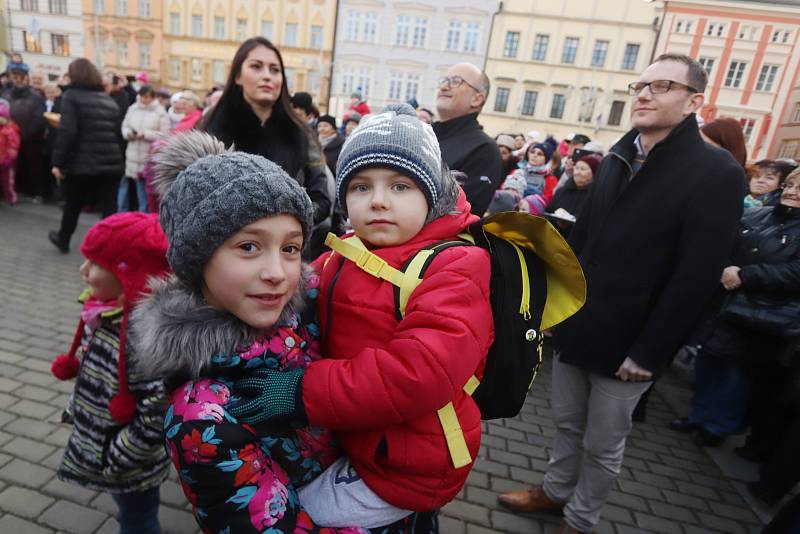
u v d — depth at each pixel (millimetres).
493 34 29781
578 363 1873
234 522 747
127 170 5633
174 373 822
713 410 3094
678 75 1659
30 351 3041
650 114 1719
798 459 2436
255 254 776
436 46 30094
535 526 2176
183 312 814
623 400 1835
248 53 1924
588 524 1969
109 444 1351
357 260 898
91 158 4695
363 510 870
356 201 908
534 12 29359
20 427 2355
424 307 812
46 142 6863
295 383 812
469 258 875
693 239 1630
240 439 765
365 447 864
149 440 1282
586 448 1943
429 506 888
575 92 30016
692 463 2914
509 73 30219
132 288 1207
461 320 810
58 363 1539
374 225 890
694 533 2311
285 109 2066
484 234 1009
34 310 3621
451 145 2309
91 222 6199
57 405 2547
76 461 1408
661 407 3635
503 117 30734
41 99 6797
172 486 2123
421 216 904
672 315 1647
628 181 1891
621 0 28469
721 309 2879
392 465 856
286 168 2051
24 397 2584
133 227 1204
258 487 767
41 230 5734
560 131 30656
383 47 30219
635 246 1744
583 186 4008
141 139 5492
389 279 865
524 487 2451
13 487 2008
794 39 25547
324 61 30625
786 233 2625
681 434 3254
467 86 2309
